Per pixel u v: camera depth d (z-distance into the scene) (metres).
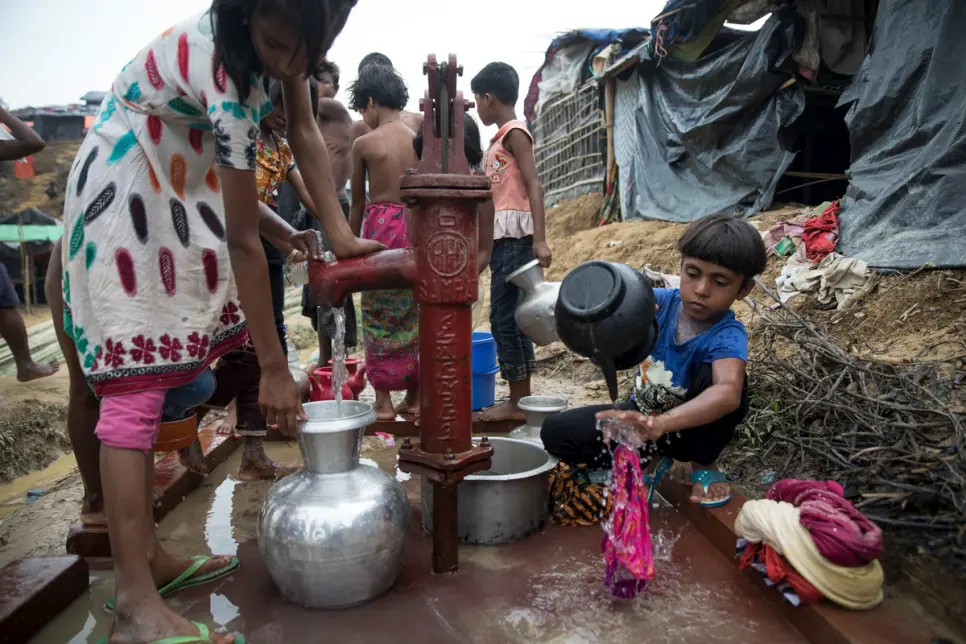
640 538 1.82
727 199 8.06
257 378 2.76
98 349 1.67
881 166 4.95
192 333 1.77
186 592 1.95
